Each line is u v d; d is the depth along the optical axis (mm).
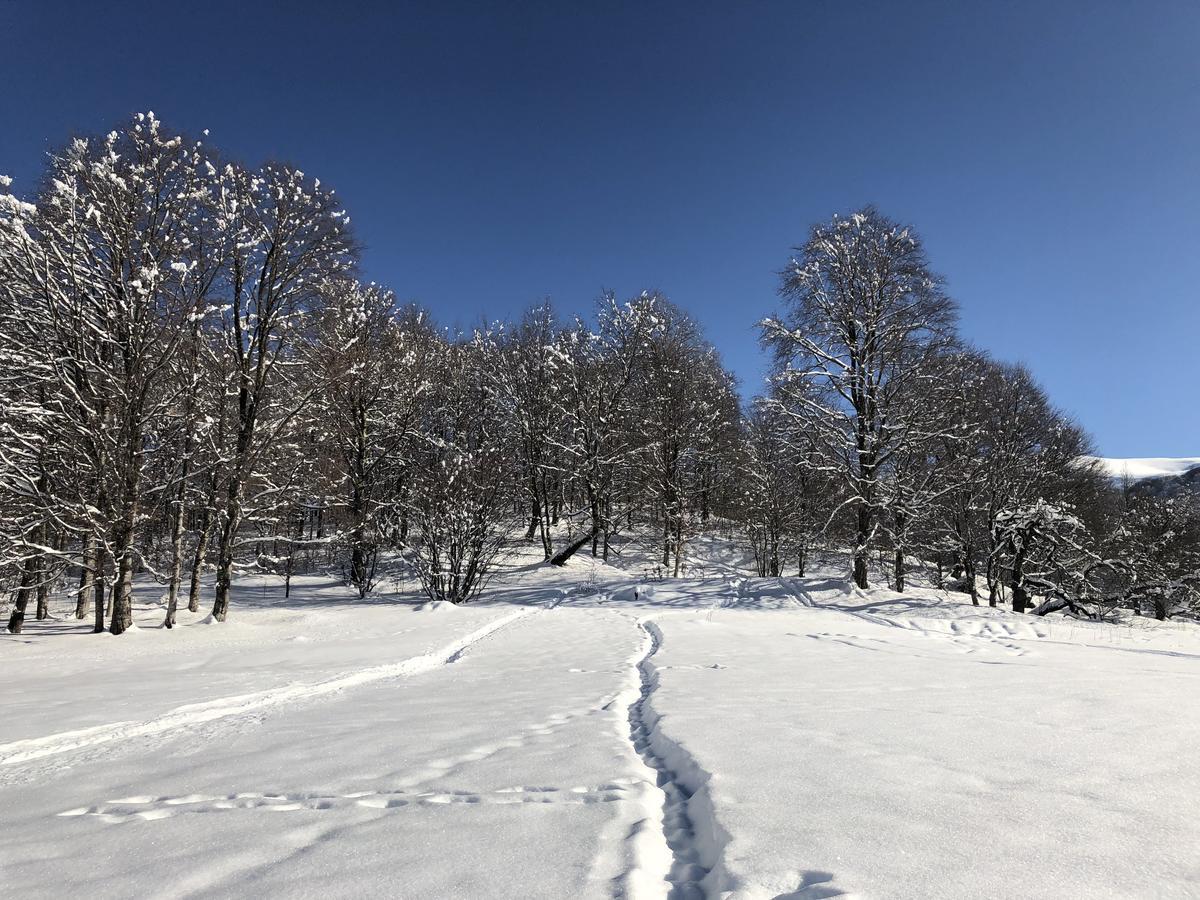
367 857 2826
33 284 16500
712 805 3193
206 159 18578
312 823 3307
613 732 5090
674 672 8320
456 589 23656
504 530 25984
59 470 18141
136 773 4613
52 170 16891
